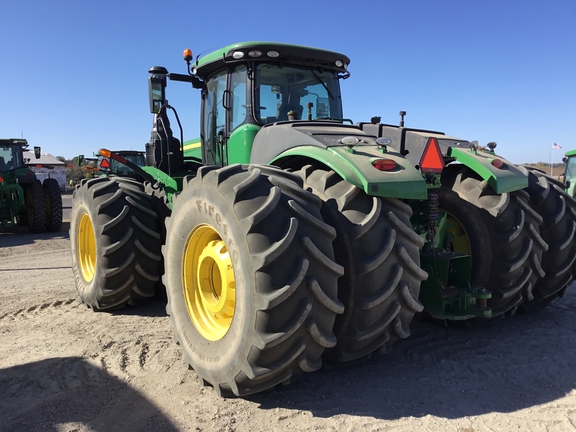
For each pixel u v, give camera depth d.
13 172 11.70
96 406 2.58
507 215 3.33
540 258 3.44
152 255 4.13
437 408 2.48
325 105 4.36
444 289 3.37
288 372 2.37
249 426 2.32
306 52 4.01
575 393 2.62
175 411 2.48
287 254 2.24
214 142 4.49
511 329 3.65
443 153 3.57
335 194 2.66
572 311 4.07
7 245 9.38
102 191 4.16
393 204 2.65
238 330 2.35
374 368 2.98
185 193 2.84
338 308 2.34
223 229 2.44
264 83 3.97
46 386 2.83
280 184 2.45
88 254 4.61
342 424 2.32
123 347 3.41
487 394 2.63
